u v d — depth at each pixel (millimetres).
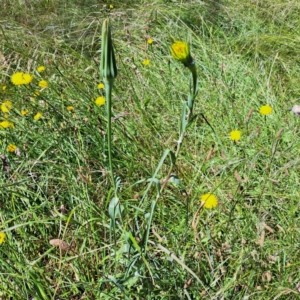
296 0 1512
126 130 921
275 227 762
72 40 1465
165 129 1027
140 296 609
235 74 1189
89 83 1150
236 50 1332
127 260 649
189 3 1581
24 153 859
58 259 663
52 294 670
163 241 696
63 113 915
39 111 952
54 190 826
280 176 836
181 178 861
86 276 688
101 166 863
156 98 1124
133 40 1428
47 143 889
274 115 1031
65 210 795
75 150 858
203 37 1386
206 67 1231
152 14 1509
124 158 901
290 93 1161
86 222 685
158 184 513
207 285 631
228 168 874
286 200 817
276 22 1496
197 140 978
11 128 902
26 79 867
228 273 666
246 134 963
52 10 1608
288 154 896
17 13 1599
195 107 1083
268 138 975
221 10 1542
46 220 707
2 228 730
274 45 1333
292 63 1273
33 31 1422
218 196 805
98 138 899
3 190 727
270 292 640
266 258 660
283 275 661
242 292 633
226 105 1080
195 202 802
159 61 1262
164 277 650
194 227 593
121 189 829
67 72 1144
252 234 701
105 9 1600
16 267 673
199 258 642
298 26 1434
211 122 1028
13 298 633
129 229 712
